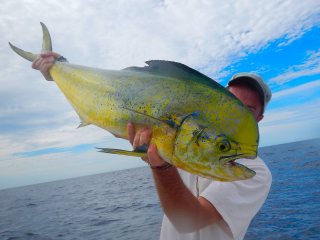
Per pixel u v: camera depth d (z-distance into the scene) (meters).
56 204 8.64
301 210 3.24
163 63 0.68
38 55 1.08
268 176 0.88
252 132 0.59
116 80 0.76
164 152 0.63
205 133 0.60
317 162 8.76
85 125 0.85
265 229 2.71
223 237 0.83
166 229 0.96
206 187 0.89
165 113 0.64
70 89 0.93
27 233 4.46
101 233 3.67
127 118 0.70
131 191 9.53
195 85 0.63
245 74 0.96
